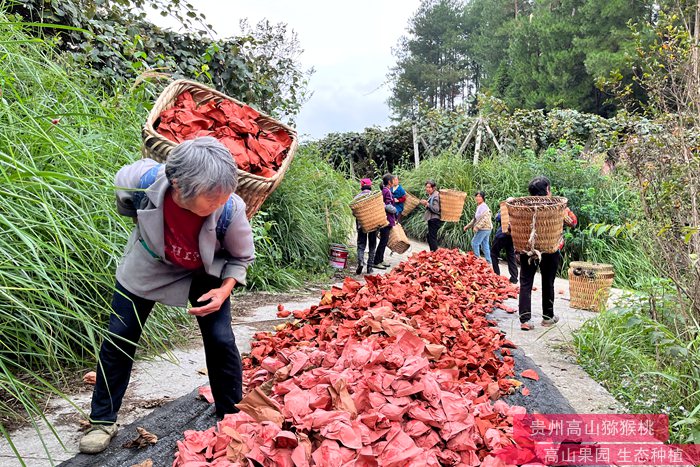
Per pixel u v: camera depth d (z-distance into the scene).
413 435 2.21
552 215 4.89
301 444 1.99
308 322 4.02
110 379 2.41
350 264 9.66
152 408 2.83
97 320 3.35
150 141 2.71
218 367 2.55
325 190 9.10
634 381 3.64
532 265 5.16
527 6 51.41
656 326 3.85
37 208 2.95
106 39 5.96
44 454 2.33
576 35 30.73
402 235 9.66
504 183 12.31
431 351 2.92
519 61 35.31
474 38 57.50
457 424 2.30
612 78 4.90
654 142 4.39
